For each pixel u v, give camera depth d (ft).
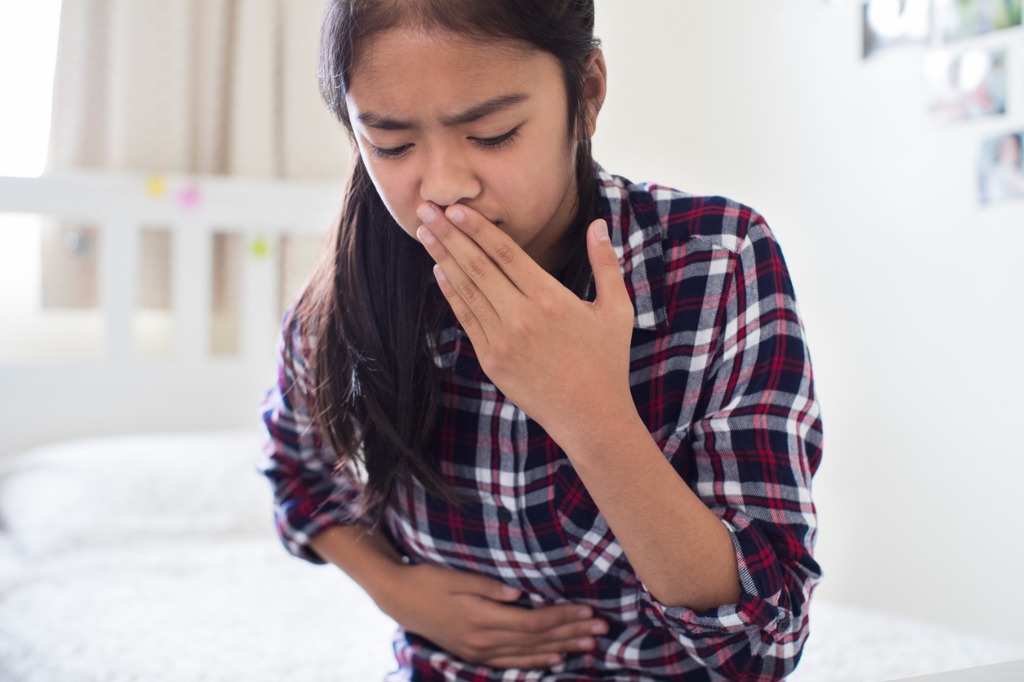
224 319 11.13
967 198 7.32
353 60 2.17
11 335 10.65
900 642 5.17
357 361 2.77
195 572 6.88
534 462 2.74
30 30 10.28
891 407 7.89
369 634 5.53
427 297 2.79
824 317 8.41
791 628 2.54
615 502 2.35
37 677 4.76
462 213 2.26
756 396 2.56
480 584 2.95
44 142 10.36
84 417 9.91
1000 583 7.11
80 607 5.93
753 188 8.98
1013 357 7.04
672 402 2.67
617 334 2.35
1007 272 7.08
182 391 10.19
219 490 8.41
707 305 2.64
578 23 2.26
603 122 10.61
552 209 2.36
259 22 10.64
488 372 2.39
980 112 7.23
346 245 2.81
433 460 2.85
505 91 2.15
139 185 9.92
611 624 2.92
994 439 7.16
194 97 10.65
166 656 5.07
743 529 2.47
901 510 7.82
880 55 7.90
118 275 9.93
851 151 8.13
